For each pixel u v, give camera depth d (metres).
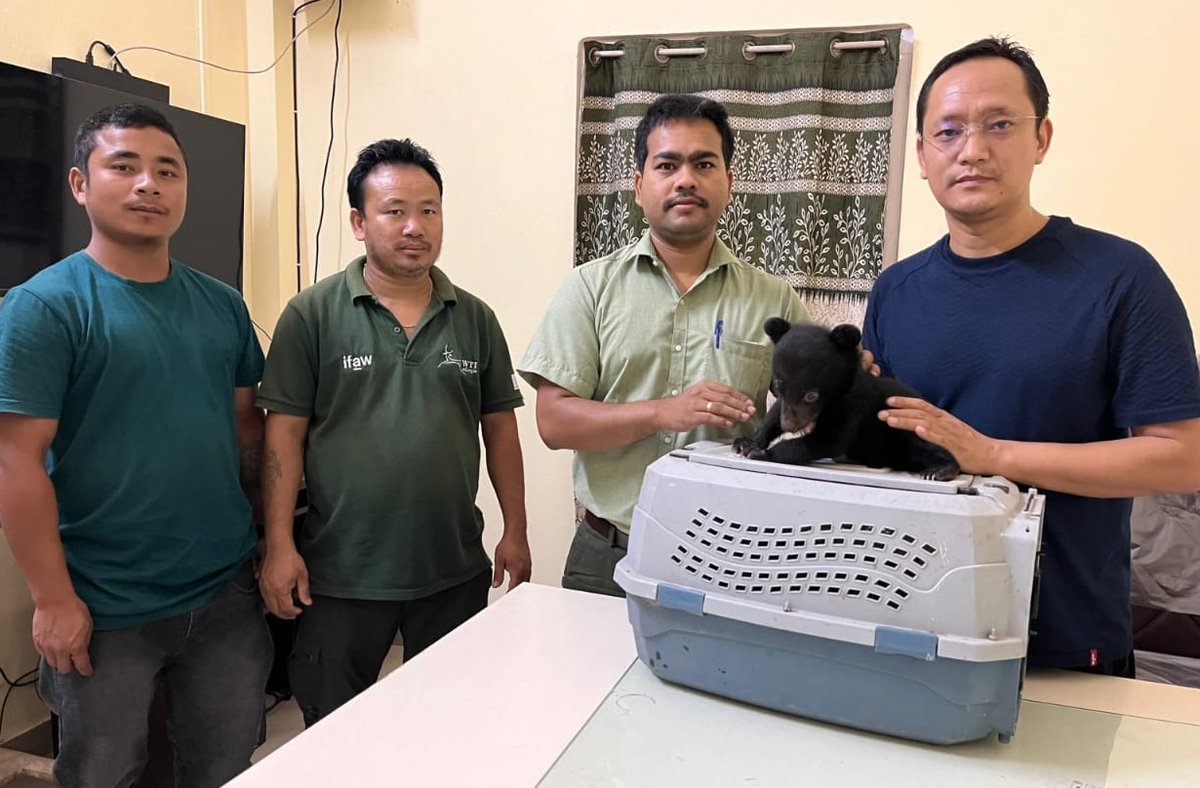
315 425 1.63
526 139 2.64
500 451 1.83
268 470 1.59
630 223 2.50
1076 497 1.06
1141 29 2.14
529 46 2.60
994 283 1.12
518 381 2.70
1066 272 1.08
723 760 0.84
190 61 2.55
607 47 2.50
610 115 2.54
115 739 1.42
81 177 1.41
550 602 1.26
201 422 1.46
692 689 0.98
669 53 2.44
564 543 2.71
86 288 1.38
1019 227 1.12
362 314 1.61
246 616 1.58
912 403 0.95
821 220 2.41
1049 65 2.21
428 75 2.69
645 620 0.95
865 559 0.83
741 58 2.40
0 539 2.07
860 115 2.36
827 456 0.97
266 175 2.79
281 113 2.78
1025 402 1.09
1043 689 1.02
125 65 2.33
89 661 1.38
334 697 1.61
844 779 0.81
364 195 1.63
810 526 0.85
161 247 1.45
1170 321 1.03
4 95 1.83
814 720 0.91
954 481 0.88
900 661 0.82
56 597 1.33
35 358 1.29
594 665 1.05
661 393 1.49
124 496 1.39
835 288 2.43
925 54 2.28
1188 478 1.01
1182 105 2.13
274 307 2.83
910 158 2.31
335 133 2.80
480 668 1.04
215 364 1.51
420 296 1.68
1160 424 1.02
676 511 0.92
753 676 0.91
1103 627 1.08
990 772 0.83
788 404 0.94
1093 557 1.07
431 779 0.81
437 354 1.63
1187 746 0.88
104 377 1.36
